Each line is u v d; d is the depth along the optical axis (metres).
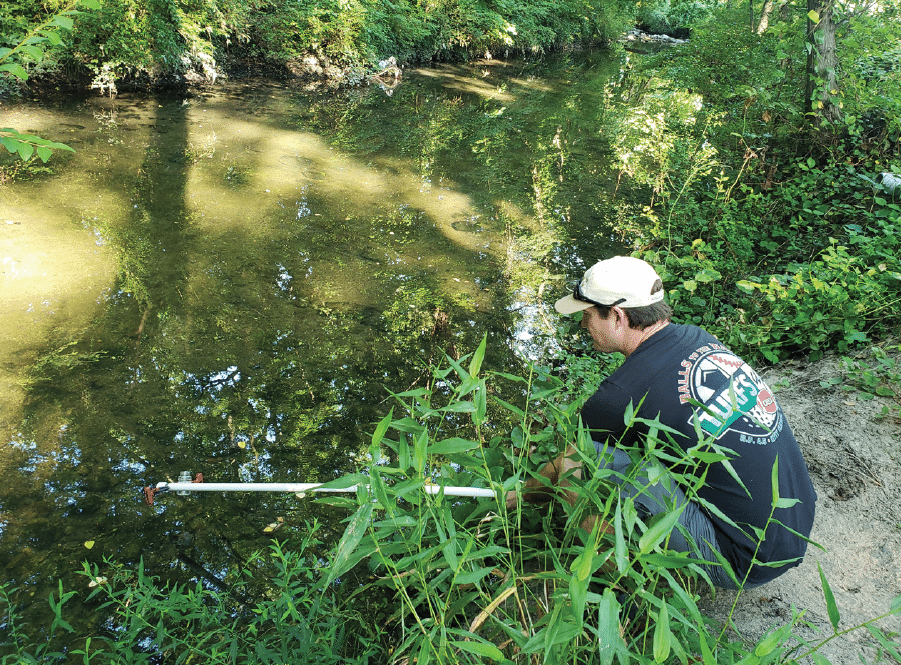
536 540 2.47
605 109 11.55
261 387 3.73
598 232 6.21
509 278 5.20
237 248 5.16
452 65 15.14
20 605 2.48
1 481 2.98
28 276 4.44
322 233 5.61
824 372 3.60
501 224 6.24
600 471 1.72
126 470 3.11
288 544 2.81
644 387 2.09
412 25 13.99
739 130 8.37
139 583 2.32
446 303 4.75
